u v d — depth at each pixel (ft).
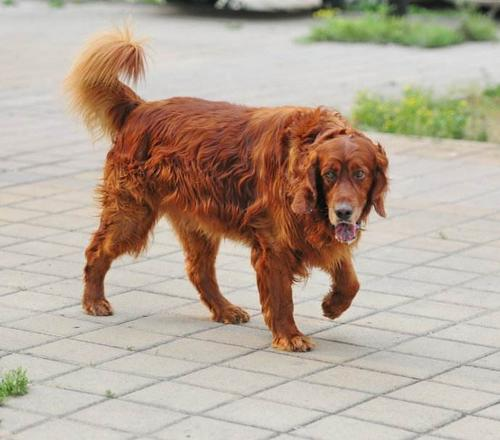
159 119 32.89
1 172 51.78
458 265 39.06
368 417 26.27
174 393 27.68
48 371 29.14
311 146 29.04
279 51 89.71
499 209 46.42
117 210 33.45
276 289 30.96
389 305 34.94
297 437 25.08
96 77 33.50
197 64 82.38
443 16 111.14
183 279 37.68
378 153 29.09
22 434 25.20
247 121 31.58
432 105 66.18
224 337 32.17
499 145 58.23
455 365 29.89
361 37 95.25
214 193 31.71
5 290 36.01
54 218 44.57
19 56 86.07
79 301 35.12
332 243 29.91
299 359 30.27
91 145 57.47
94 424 25.77
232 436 25.12
